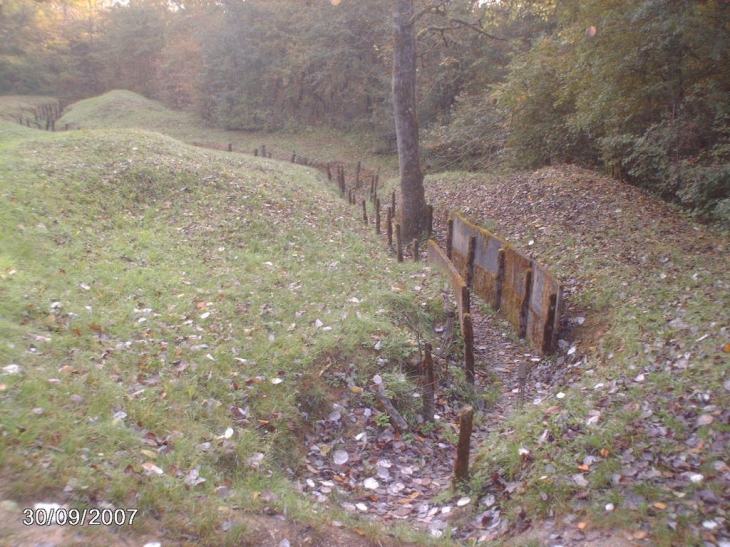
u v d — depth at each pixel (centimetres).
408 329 793
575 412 537
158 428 473
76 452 395
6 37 4634
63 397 455
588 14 1347
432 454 577
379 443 579
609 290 830
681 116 1235
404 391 641
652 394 533
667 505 389
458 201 1648
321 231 1234
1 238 791
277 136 3450
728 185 1102
